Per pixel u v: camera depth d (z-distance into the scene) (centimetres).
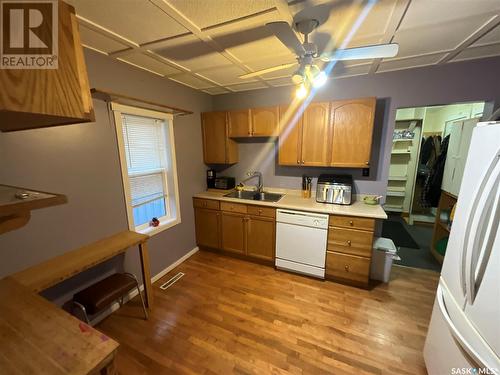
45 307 105
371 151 265
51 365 74
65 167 169
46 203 71
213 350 168
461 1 125
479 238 100
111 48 179
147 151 251
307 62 150
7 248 141
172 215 288
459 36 167
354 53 144
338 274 246
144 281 207
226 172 356
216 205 305
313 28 149
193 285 249
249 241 292
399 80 243
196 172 322
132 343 175
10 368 73
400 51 194
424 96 237
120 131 208
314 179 303
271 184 330
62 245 170
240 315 203
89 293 168
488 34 164
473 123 238
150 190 262
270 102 308
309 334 182
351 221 230
